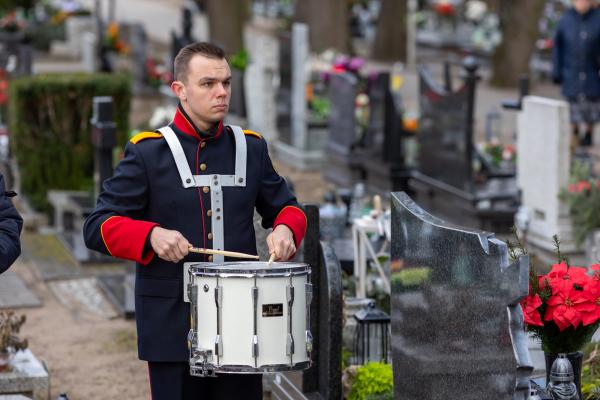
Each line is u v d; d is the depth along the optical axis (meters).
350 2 65.12
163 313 7.81
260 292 7.39
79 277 18.00
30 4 53.25
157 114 24.72
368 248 12.77
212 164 7.94
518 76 43.78
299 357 7.55
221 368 7.45
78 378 13.10
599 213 17.48
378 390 10.10
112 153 17.88
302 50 27.11
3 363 11.62
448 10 59.41
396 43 54.00
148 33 61.94
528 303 8.23
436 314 7.96
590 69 25.20
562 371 8.20
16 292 17.02
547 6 56.62
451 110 20.17
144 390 12.67
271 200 8.20
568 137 17.62
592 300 8.26
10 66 28.06
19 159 22.27
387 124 23.00
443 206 20.55
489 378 7.37
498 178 21.48
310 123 27.27
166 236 7.54
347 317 11.50
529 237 18.41
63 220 21.22
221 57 7.80
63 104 22.09
